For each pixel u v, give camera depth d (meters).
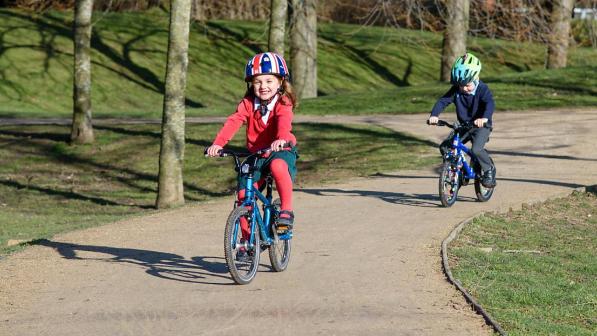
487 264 9.00
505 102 27.91
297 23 33.50
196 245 9.80
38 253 9.55
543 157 18.39
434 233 10.29
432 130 23.47
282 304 7.19
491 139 21.08
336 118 26.86
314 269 8.49
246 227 7.79
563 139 20.92
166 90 16.42
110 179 21.52
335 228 10.70
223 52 44.28
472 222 11.26
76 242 10.19
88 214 16.92
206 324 6.65
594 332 6.76
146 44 43.22
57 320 6.84
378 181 15.48
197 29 46.19
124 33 44.03
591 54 43.94
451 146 12.23
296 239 10.04
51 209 17.83
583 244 10.69
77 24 24.83
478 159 12.29
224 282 8.00
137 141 24.86
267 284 7.89
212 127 25.52
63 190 20.30
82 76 24.83
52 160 23.56
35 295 7.65
